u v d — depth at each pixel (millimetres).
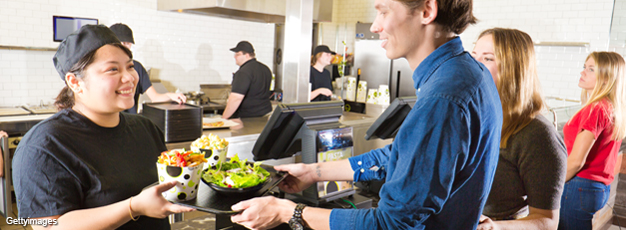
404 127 909
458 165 883
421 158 871
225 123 3115
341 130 1608
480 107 900
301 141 1563
